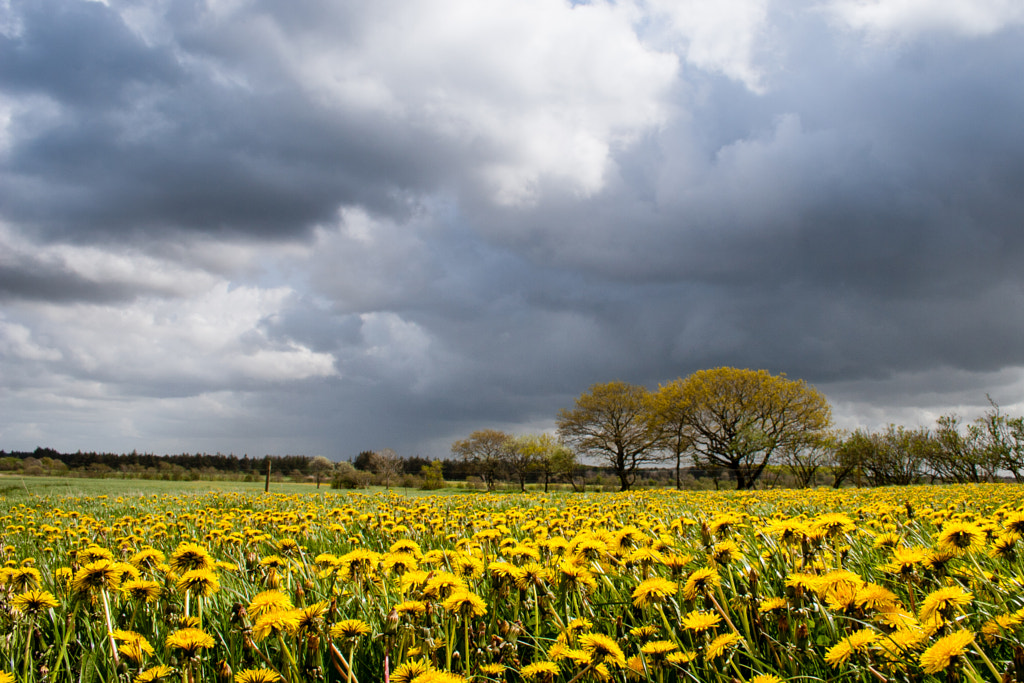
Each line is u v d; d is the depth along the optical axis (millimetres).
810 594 2564
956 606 2121
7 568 2990
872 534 4516
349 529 7723
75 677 2350
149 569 3768
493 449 70500
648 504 10797
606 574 3344
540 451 67750
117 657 2275
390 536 6164
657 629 2641
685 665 2137
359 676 2459
